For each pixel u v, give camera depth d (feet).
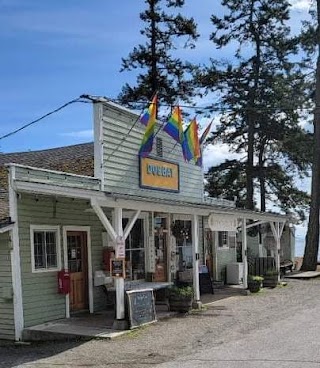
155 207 45.24
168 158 61.31
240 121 113.80
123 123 53.16
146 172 56.18
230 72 110.11
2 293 40.86
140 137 55.93
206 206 53.26
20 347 37.73
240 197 117.80
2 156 63.57
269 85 108.47
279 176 113.29
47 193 40.32
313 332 36.86
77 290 48.34
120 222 41.19
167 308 49.80
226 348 32.91
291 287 68.69
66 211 46.70
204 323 42.32
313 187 96.58
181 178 64.03
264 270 75.41
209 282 62.85
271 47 107.76
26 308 41.19
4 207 42.80
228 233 79.82
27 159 59.93
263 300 55.77
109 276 50.72
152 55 108.27
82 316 46.32
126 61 109.09
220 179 117.08
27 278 41.63
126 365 29.91
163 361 30.40
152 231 59.41
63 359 32.27
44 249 44.09
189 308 47.73
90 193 38.78
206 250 73.15
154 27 108.27
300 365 27.68
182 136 58.44
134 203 42.57
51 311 43.88
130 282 54.39
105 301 50.72
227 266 76.28
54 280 44.60
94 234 50.34
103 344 35.76
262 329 38.88
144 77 109.19
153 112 53.01
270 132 111.04
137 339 36.86
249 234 100.27
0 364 31.96
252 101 109.19
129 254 55.62
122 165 52.65
